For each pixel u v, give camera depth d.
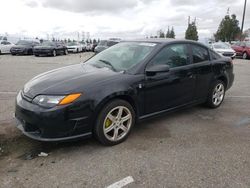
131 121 3.84
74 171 3.00
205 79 5.02
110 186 2.75
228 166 3.17
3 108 5.12
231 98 6.51
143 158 3.33
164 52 4.27
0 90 6.77
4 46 22.80
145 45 4.39
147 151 3.52
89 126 3.40
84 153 3.42
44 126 3.19
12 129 4.08
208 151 3.56
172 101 4.40
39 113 3.17
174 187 2.75
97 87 3.42
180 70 4.42
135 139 3.89
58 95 3.23
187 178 2.91
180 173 3.00
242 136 4.09
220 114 5.17
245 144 3.80
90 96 3.33
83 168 3.07
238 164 3.23
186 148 3.63
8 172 2.95
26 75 9.49
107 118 3.55
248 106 5.79
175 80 4.33
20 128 3.48
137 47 4.42
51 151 3.46
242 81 9.11
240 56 21.66
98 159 3.28
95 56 4.91
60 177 2.88
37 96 3.31
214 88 5.34
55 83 3.47
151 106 4.08
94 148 3.57
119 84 3.58
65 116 3.19
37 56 21.50
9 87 7.19
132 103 3.84
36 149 3.50
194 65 4.73
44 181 2.80
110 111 3.54
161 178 2.90
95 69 4.05
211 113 5.21
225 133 4.20
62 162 3.19
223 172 3.04
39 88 3.43
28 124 3.37
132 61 4.08
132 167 3.11
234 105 5.85
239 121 4.79
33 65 13.35
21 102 3.43
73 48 29.12
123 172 3.00
